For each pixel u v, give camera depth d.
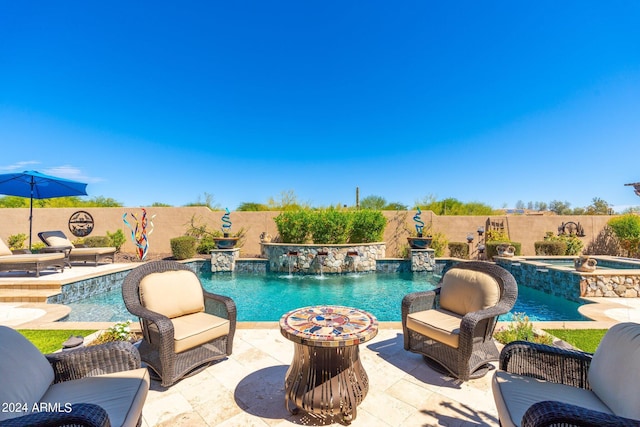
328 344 2.28
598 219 13.27
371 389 2.99
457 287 3.68
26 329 4.52
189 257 12.22
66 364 2.17
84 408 1.52
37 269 7.61
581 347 3.87
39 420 1.38
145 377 2.23
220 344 3.43
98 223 14.05
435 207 17.12
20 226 13.83
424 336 3.36
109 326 4.61
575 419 1.41
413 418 2.55
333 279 10.27
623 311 5.81
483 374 3.21
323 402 2.43
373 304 7.40
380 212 12.86
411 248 11.65
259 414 2.60
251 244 13.90
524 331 4.04
